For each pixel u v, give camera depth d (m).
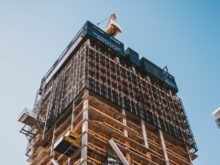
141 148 97.06
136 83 127.00
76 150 82.44
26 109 114.06
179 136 117.44
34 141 113.75
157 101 128.50
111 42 134.62
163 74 147.50
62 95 115.38
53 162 88.75
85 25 133.50
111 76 117.44
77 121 94.56
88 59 116.31
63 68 135.75
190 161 110.38
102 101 103.06
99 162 79.94
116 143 88.69
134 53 142.75
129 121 103.12
